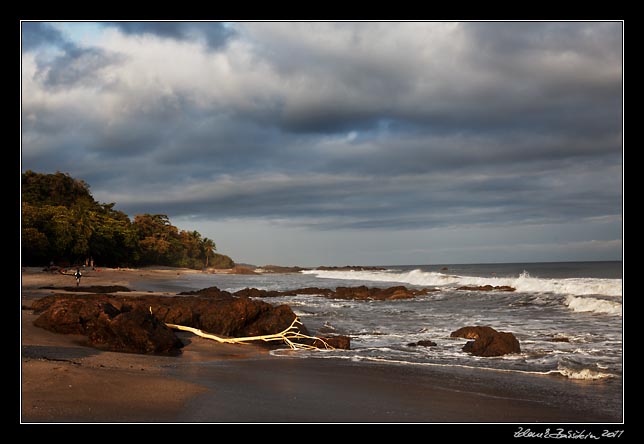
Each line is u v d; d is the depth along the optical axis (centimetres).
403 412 786
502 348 1364
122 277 6325
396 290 3888
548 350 1402
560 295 3161
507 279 4503
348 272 11450
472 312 2580
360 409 795
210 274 11681
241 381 983
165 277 7925
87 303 1486
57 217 7288
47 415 664
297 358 1313
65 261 7781
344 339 1518
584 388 970
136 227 12094
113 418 674
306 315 2509
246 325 1700
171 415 710
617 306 2331
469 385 992
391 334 1827
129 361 1130
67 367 896
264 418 722
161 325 1394
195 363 1188
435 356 1351
